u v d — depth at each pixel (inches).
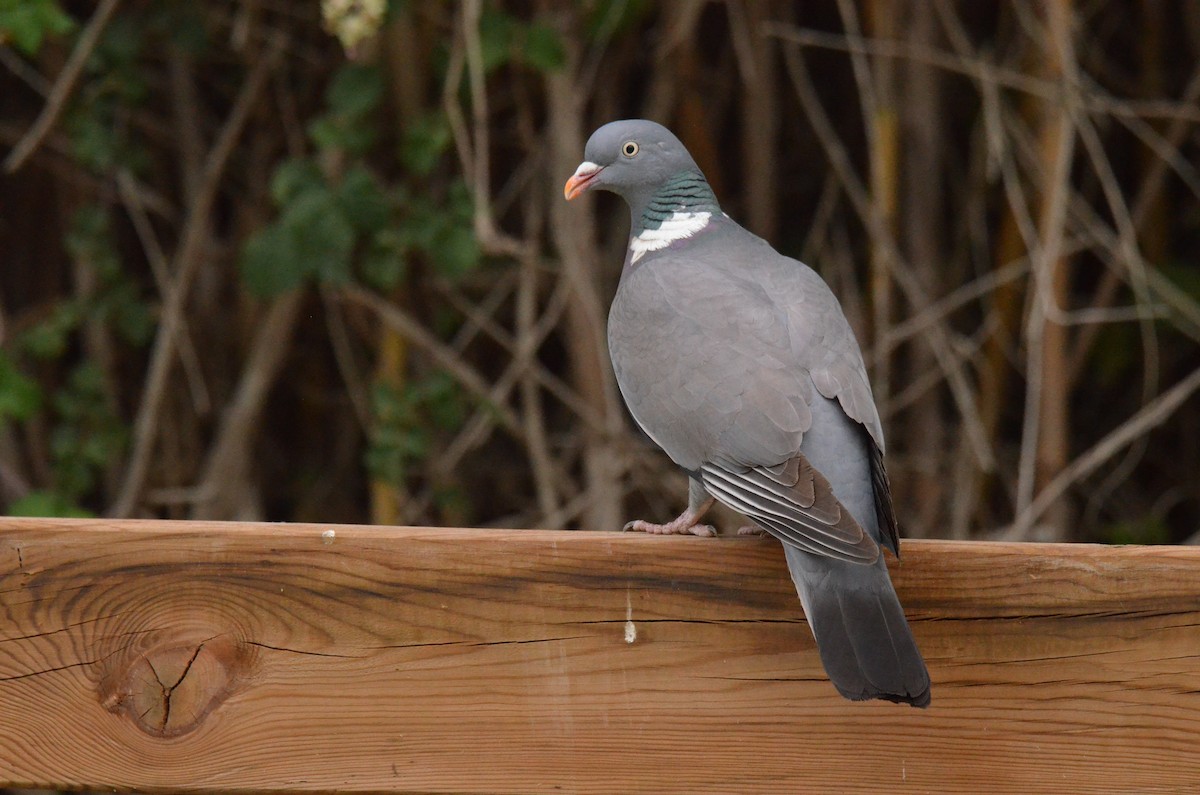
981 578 189.0
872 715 186.7
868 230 467.2
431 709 184.2
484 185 399.9
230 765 181.2
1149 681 186.9
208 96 487.2
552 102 446.9
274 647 183.0
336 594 184.1
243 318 480.7
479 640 185.5
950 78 494.6
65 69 444.1
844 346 228.8
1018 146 468.4
